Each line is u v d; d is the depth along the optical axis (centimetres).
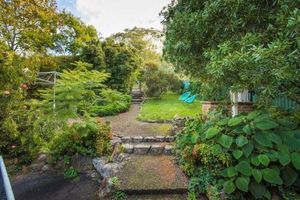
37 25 1078
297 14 229
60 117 591
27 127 595
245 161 334
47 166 579
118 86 1315
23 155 595
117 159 559
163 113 1005
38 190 475
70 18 1468
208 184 384
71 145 593
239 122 374
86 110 647
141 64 1546
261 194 309
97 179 505
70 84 600
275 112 413
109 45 1426
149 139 662
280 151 325
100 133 611
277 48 239
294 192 320
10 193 163
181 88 1524
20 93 568
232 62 274
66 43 1527
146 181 442
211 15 339
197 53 433
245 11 305
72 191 468
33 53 975
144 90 1468
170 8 486
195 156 438
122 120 961
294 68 243
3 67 522
